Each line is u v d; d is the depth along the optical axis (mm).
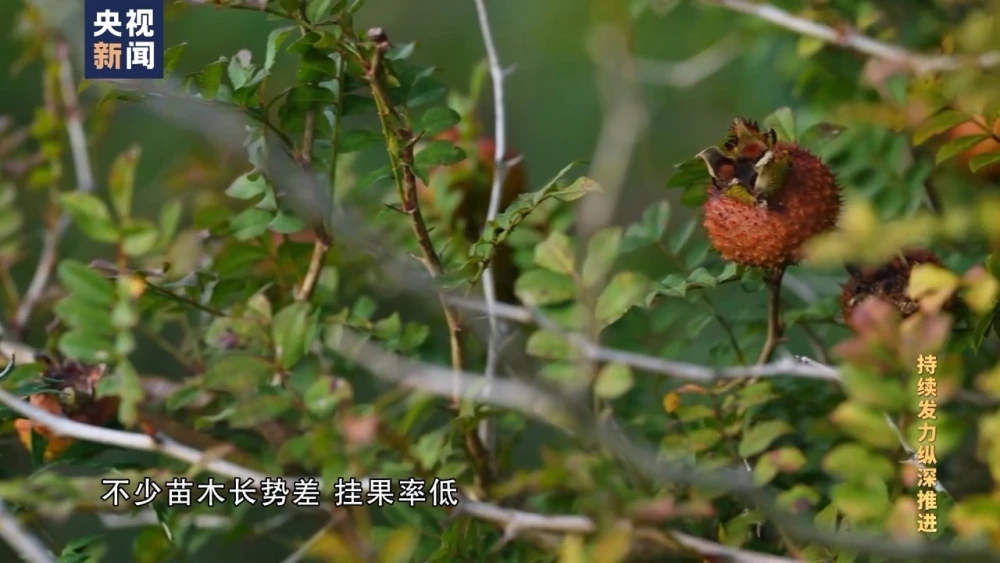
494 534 2057
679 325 2385
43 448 2115
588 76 4027
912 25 2699
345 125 2381
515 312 2090
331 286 2326
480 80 2623
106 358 2006
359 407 1989
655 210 2264
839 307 2145
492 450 2199
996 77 1855
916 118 1931
